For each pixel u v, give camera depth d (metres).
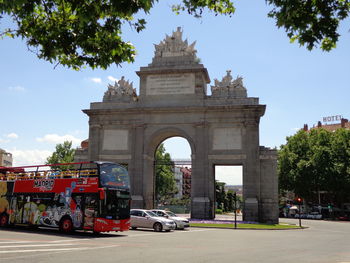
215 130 57.62
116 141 60.53
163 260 16.78
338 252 21.45
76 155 62.91
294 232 41.06
